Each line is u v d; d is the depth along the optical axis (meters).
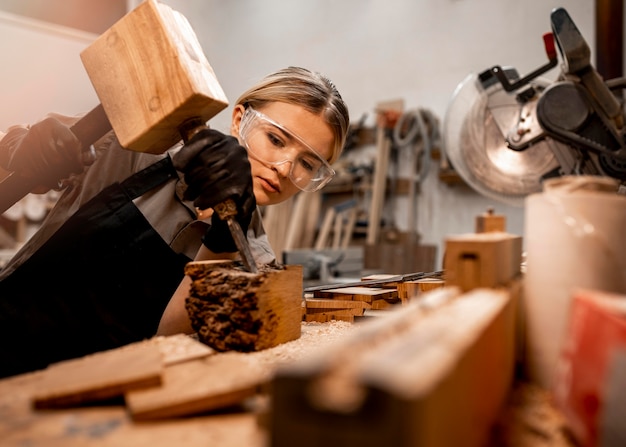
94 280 1.39
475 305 0.65
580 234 0.69
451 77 3.51
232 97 4.36
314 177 1.49
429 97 3.60
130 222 1.43
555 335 0.71
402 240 3.44
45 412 0.62
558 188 0.76
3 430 0.57
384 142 3.52
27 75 3.63
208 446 0.55
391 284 1.35
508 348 0.72
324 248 3.52
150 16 0.97
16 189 1.16
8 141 1.31
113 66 1.01
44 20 3.70
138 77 0.98
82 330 1.36
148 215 1.47
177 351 0.80
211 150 0.99
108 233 1.41
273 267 1.04
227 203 0.99
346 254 3.11
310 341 1.00
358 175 3.65
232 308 0.91
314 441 0.40
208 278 0.96
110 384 0.64
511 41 3.28
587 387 0.56
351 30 3.92
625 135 1.25
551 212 0.72
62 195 1.52
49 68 3.72
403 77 3.70
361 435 0.38
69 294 1.37
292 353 0.91
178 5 4.45
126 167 1.54
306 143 1.39
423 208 3.61
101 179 1.51
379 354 0.45
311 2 4.09
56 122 1.12
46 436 0.56
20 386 0.70
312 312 1.23
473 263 0.76
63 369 0.70
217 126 2.26
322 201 3.98
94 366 0.71
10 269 1.43
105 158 1.52
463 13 3.46
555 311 0.71
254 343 0.91
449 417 0.45
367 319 1.20
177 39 0.97
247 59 4.34
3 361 1.26
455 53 3.49
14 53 3.57
